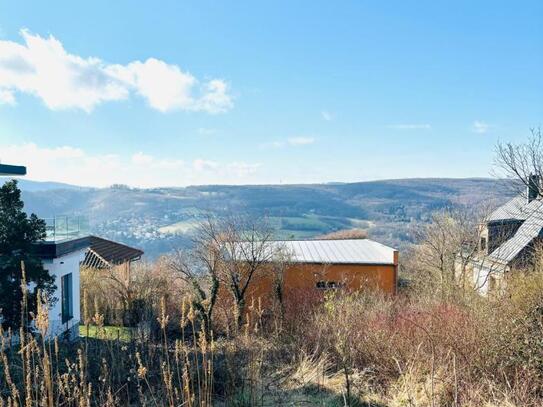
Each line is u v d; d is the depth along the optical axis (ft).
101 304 46.14
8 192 29.07
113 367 20.29
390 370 21.39
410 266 79.51
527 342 18.20
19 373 19.19
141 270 59.98
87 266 56.70
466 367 18.84
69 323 39.19
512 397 16.44
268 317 46.09
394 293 55.21
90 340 27.71
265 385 21.01
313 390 20.51
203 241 49.96
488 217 68.64
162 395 18.34
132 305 43.65
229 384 19.67
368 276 56.90
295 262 55.67
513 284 28.53
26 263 27.96
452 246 65.41
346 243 71.15
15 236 28.63
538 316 20.30
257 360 21.98
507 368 18.57
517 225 68.64
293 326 36.29
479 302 27.91
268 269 52.37
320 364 22.70
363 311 32.73
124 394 18.88
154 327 36.11
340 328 25.86
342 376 21.85
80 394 15.11
